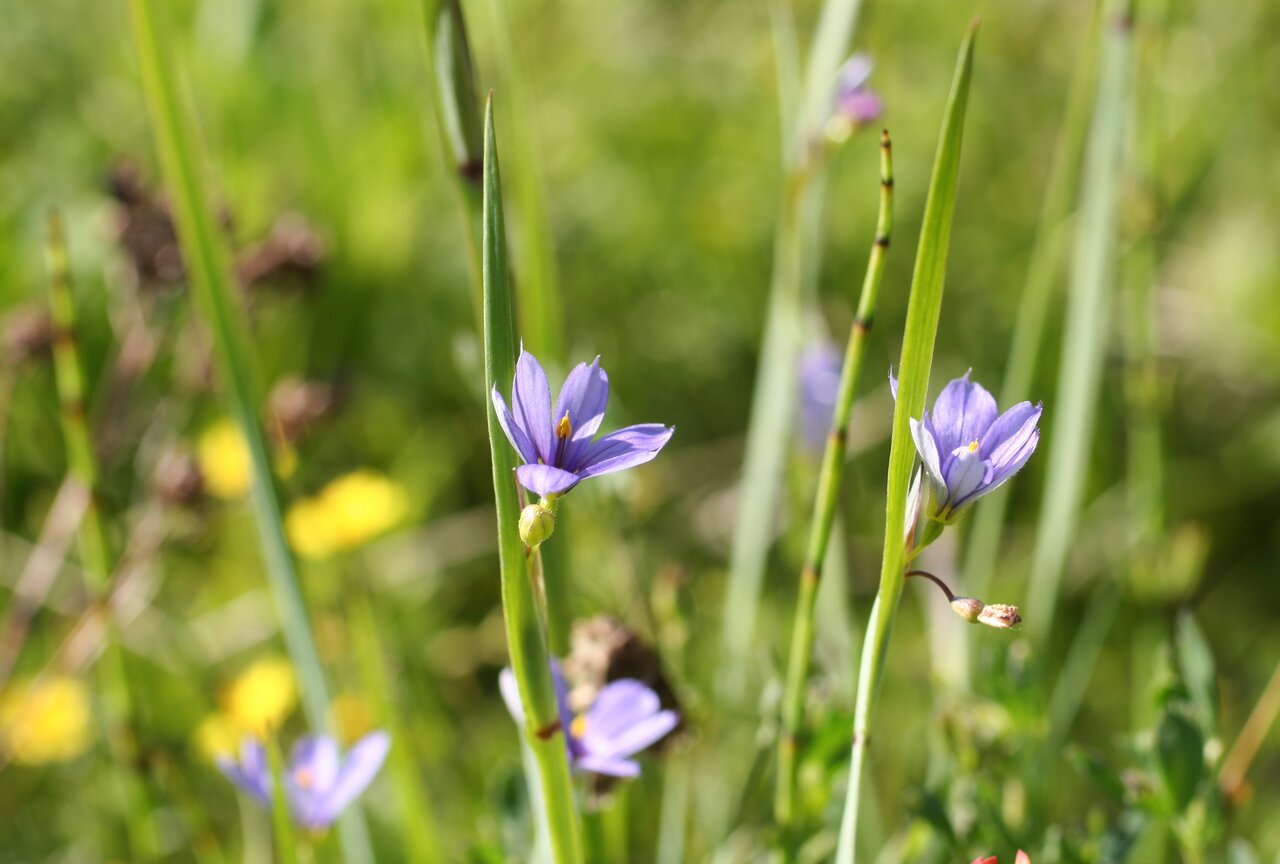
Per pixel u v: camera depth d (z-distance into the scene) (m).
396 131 0.94
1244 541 0.80
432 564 0.75
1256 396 0.86
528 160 0.45
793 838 0.41
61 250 0.47
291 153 0.94
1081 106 0.49
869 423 0.79
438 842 0.46
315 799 0.41
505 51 0.45
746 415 0.90
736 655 0.52
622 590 0.48
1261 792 0.59
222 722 0.59
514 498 0.35
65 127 0.93
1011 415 0.35
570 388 0.34
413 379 0.87
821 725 0.41
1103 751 0.66
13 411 0.76
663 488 0.82
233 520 0.73
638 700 0.38
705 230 0.97
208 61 0.94
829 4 0.49
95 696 0.62
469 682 0.72
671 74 1.07
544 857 0.40
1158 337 0.87
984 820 0.42
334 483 0.61
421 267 0.92
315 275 0.62
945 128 0.34
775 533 0.67
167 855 0.58
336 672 0.58
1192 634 0.42
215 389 0.62
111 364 0.77
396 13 1.01
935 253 0.34
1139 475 0.57
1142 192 0.55
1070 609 0.72
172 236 0.58
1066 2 1.08
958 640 0.50
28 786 0.63
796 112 0.51
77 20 1.01
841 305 0.89
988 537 0.53
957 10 1.07
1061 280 0.91
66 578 0.70
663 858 0.47
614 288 0.94
